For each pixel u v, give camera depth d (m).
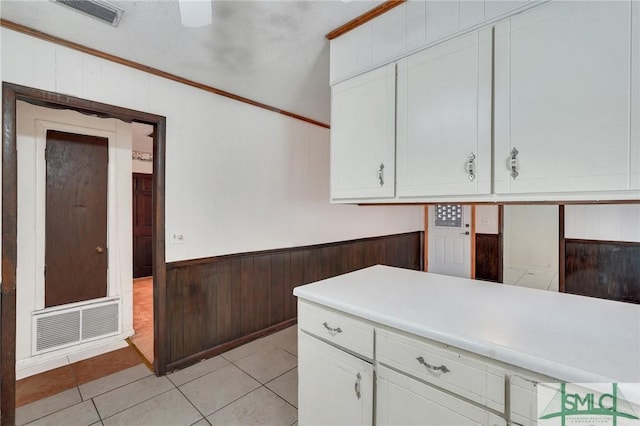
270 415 1.80
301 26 1.68
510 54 1.15
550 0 1.07
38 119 2.41
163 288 2.23
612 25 0.96
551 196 1.08
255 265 2.86
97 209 2.73
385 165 1.54
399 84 1.48
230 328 2.66
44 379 2.17
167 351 2.25
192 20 1.62
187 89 2.38
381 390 1.18
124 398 1.96
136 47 1.89
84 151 2.65
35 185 2.40
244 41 1.83
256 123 2.86
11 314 1.68
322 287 1.55
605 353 0.86
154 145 2.25
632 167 0.93
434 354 1.04
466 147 1.27
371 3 1.49
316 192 3.47
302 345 1.50
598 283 3.82
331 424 1.37
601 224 3.79
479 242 4.84
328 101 2.80
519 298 1.36
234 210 2.69
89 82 1.93
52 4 1.48
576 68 1.02
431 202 1.42
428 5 1.38
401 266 5.12
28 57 1.72
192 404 1.90
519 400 0.87
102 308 2.73
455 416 0.99
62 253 2.54
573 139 1.03
